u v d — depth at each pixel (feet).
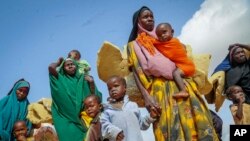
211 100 15.07
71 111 14.06
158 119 13.32
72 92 14.24
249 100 14.52
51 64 14.37
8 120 15.03
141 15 14.43
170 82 13.57
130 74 14.05
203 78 13.99
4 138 14.84
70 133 13.91
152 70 13.58
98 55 14.16
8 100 15.31
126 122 12.78
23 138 14.58
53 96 14.23
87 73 15.08
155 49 13.88
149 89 13.67
